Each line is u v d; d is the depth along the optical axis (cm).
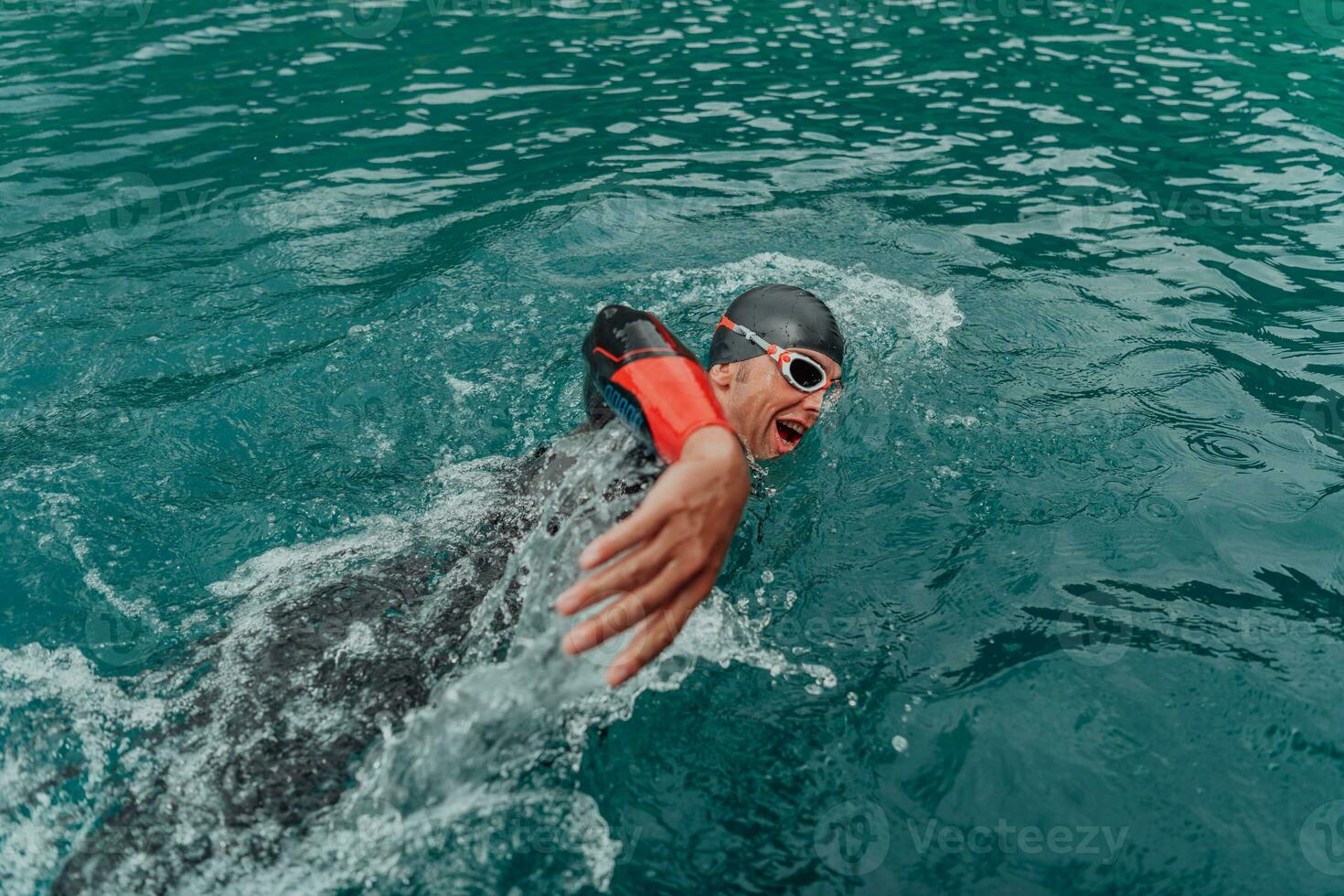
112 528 288
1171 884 183
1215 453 309
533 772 203
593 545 178
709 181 519
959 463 303
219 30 759
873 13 802
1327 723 217
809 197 501
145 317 395
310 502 297
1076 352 366
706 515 187
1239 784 203
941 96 634
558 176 526
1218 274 427
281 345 377
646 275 424
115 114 607
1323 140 566
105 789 203
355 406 342
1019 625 243
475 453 319
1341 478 298
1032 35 746
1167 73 668
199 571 273
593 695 211
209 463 316
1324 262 438
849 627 242
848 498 287
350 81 664
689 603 188
